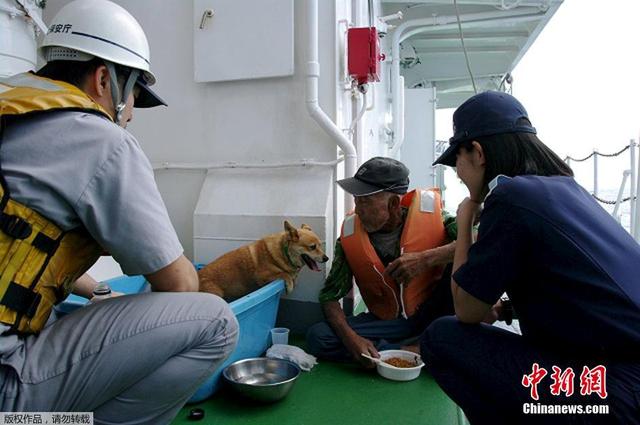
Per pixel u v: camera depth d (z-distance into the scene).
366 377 1.91
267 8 2.53
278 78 2.60
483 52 6.46
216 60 2.63
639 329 0.94
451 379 1.27
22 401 0.93
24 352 0.96
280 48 2.52
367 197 1.96
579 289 0.99
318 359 2.10
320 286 2.45
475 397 1.21
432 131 6.48
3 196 0.88
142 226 1.00
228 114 2.71
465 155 1.25
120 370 1.02
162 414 1.15
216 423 1.53
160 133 2.85
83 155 0.95
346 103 2.82
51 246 0.94
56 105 0.97
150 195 1.04
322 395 1.74
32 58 2.33
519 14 4.78
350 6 3.09
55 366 0.97
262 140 2.65
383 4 4.88
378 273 2.09
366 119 3.47
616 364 0.98
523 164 1.17
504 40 6.03
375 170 1.98
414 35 5.86
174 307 1.09
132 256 1.02
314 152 2.57
